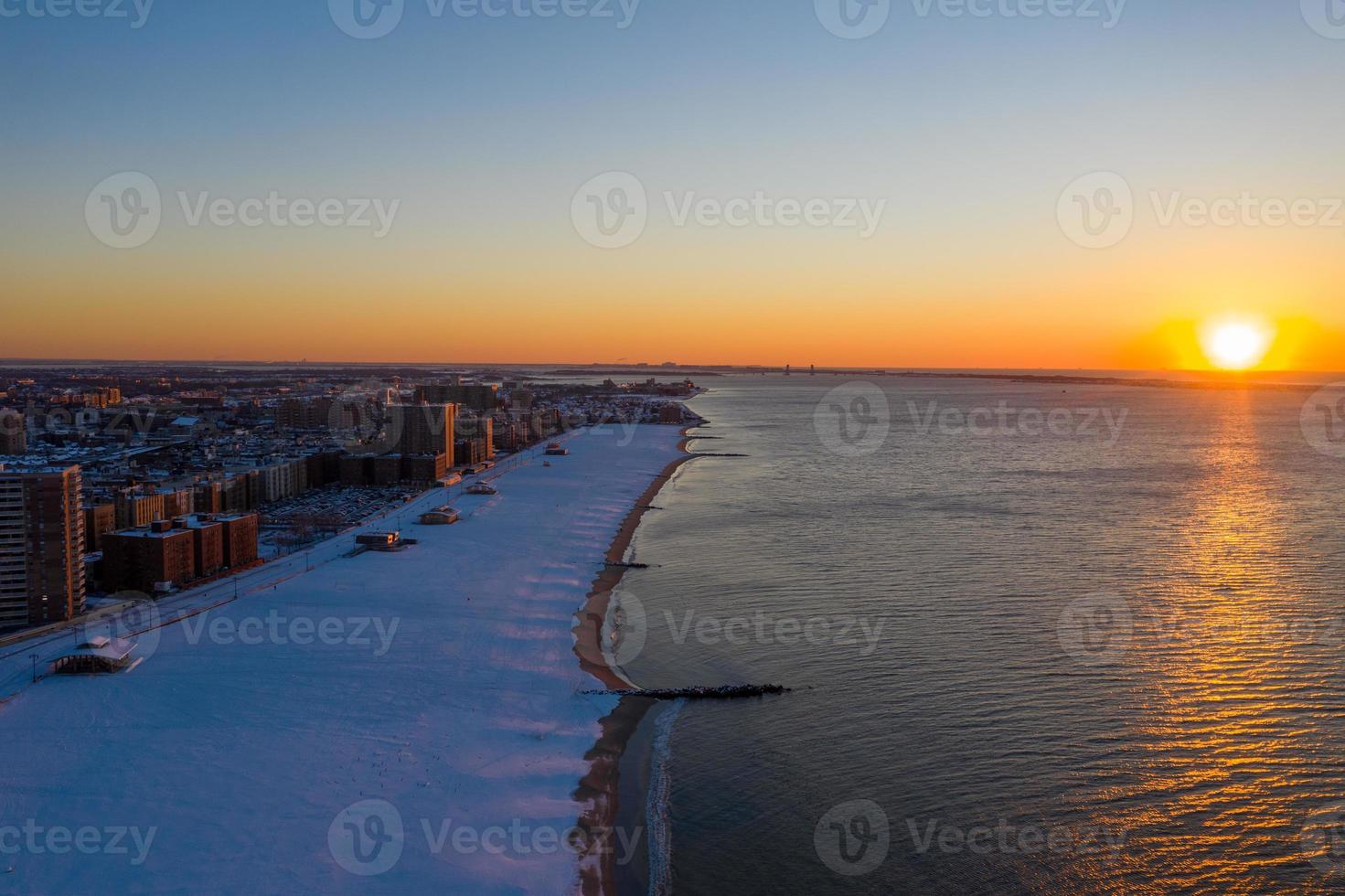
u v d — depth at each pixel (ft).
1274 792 298.76
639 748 343.46
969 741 339.16
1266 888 254.06
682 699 385.91
